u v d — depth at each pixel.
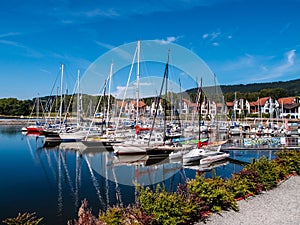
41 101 72.12
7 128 70.75
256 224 7.89
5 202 14.42
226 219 8.24
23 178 20.12
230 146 28.42
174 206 7.73
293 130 54.34
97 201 14.18
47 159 28.53
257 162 12.53
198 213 8.36
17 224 7.28
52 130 44.47
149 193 8.05
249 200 10.00
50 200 14.63
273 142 30.06
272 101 88.38
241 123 64.75
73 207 13.47
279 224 7.89
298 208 9.16
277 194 10.71
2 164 25.83
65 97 50.03
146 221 7.29
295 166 14.07
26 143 42.38
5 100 104.81
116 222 7.41
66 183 18.27
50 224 11.41
